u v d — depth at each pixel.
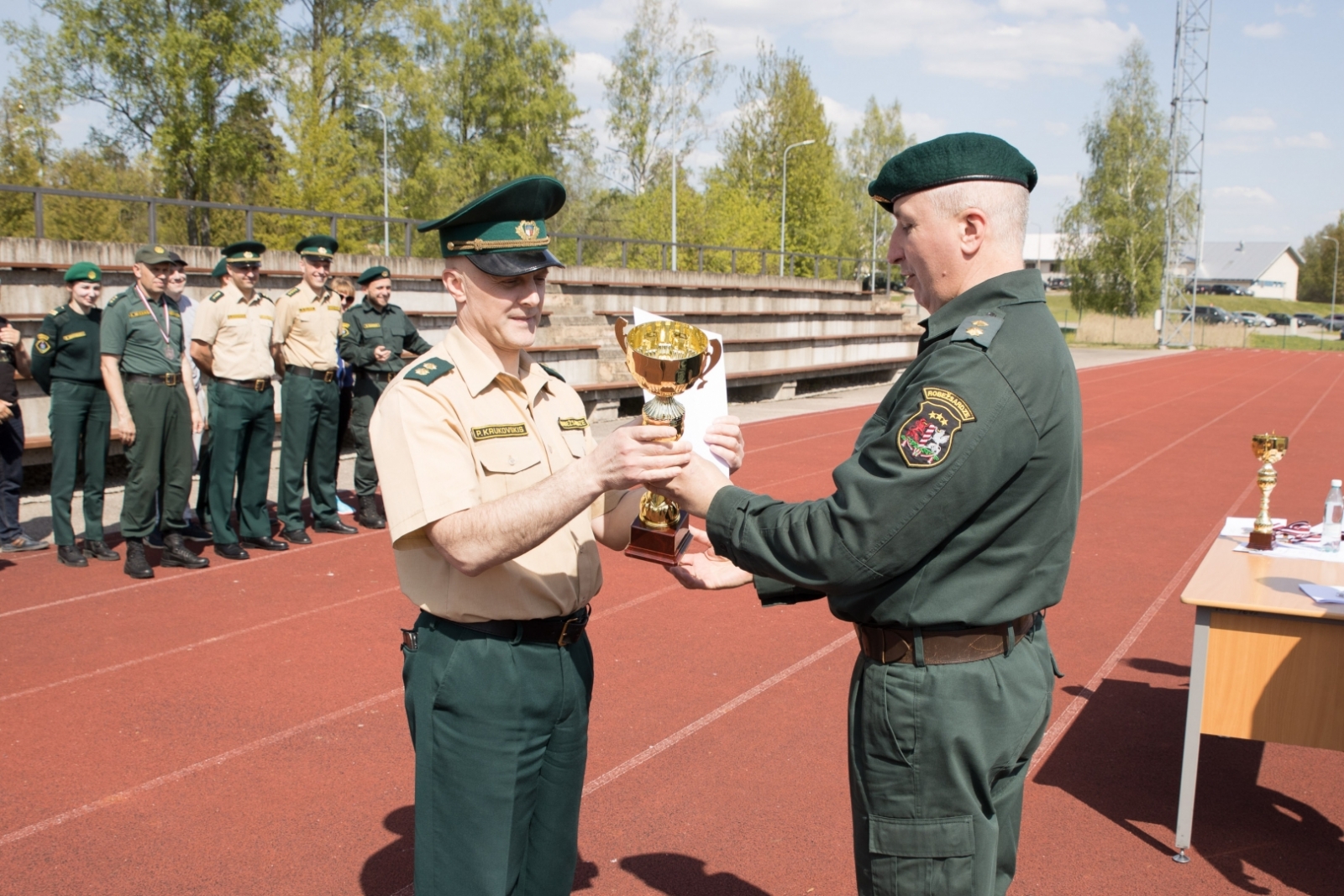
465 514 2.04
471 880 2.20
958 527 1.89
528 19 45.88
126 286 10.47
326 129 31.14
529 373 2.41
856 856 2.12
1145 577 7.07
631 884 3.23
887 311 26.56
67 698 4.59
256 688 4.74
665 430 1.92
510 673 2.18
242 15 31.39
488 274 2.16
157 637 5.40
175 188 32.53
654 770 4.01
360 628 5.60
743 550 1.98
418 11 36.03
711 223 36.31
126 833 3.47
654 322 2.13
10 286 9.37
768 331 20.56
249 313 6.98
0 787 3.77
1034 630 2.11
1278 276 102.62
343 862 3.32
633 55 47.12
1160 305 53.88
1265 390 24.67
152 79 31.58
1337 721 3.33
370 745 4.18
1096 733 4.52
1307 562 3.90
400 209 39.22
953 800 1.97
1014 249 2.04
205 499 7.48
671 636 5.62
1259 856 3.50
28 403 9.34
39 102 31.08
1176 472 11.80
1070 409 1.94
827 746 4.25
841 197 66.50
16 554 6.98
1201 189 51.00
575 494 1.95
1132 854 3.50
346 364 8.02
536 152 46.12
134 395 6.45
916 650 1.96
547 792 2.33
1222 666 3.44
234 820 3.58
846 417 16.08
